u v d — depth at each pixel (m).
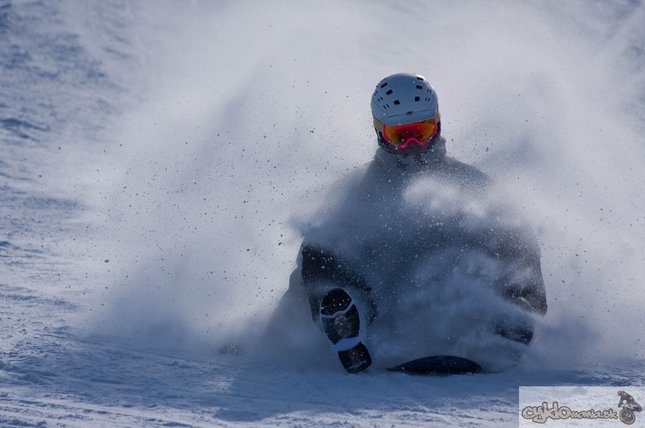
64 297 23.80
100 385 16.70
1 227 32.78
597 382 16.62
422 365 17.14
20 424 14.28
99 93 55.62
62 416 14.77
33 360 18.16
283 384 16.75
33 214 34.84
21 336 20.00
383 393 16.02
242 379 17.16
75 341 19.75
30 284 25.36
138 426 14.26
